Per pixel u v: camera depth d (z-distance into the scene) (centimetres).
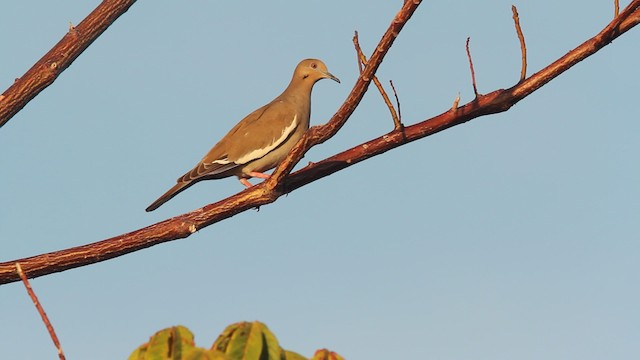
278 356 664
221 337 661
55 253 1144
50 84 1195
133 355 656
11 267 1127
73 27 1198
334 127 1102
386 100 1170
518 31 1141
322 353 661
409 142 1182
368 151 1188
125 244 1163
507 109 1153
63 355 706
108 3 1212
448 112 1164
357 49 1082
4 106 1178
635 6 1083
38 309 713
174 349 653
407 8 995
